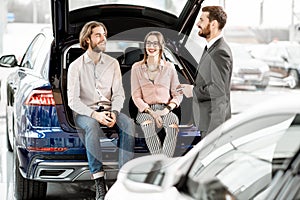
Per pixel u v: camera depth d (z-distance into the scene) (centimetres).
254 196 228
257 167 239
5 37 1128
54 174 388
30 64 475
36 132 384
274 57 1358
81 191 475
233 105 1034
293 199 209
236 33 1462
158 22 447
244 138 261
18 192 432
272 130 254
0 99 888
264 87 1284
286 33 1463
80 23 431
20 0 1307
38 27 1317
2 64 538
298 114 253
